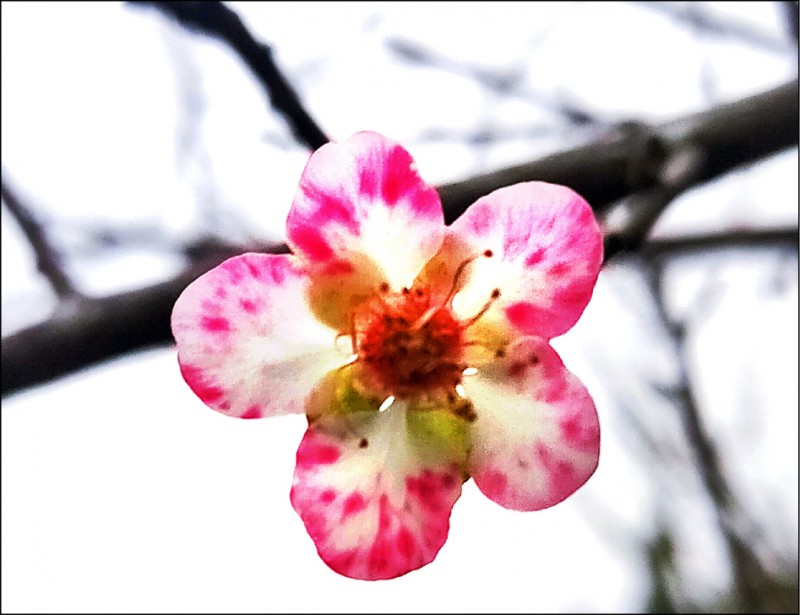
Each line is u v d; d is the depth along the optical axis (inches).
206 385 7.1
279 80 7.5
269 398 7.1
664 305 10.0
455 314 7.2
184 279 8.2
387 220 7.1
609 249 7.6
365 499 7.2
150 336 8.3
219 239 8.4
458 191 7.9
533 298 7.1
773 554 10.2
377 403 7.2
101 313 8.3
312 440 7.2
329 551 7.1
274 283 7.1
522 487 7.2
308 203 7.1
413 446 7.2
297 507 7.2
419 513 7.2
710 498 10.4
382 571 7.2
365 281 7.2
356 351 7.2
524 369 7.2
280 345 7.1
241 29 7.4
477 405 7.2
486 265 7.1
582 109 8.6
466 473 7.2
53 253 8.5
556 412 7.2
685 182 7.8
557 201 7.1
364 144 7.0
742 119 8.0
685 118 8.1
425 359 7.2
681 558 10.4
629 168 7.9
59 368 8.4
